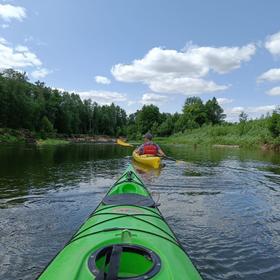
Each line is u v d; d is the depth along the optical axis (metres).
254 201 7.53
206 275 4.00
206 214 6.42
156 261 2.59
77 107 83.75
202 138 45.09
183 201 7.36
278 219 6.21
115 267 2.33
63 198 7.48
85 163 14.45
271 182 9.91
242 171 12.13
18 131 48.47
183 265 2.78
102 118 92.25
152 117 79.62
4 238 5.05
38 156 18.03
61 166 13.20
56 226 5.61
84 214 6.28
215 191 8.47
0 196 7.59
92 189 8.46
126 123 109.56
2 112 49.53
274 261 4.41
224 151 24.50
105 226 3.57
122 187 5.61
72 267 2.54
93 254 2.68
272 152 23.73
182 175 10.90
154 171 11.84
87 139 71.00
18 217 6.05
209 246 4.84
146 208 4.43
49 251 4.62
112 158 17.12
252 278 3.96
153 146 14.28
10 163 13.99
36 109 57.50
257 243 5.00
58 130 69.44
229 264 4.30
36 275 3.97
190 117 71.81
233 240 5.10
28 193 7.93
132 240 3.00
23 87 58.09
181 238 5.13
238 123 44.44
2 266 4.17
